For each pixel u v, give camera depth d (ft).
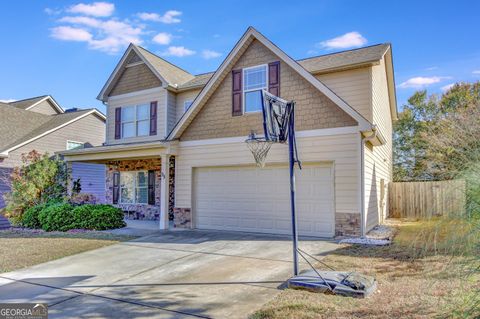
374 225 39.65
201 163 39.91
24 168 47.19
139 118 54.29
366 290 16.34
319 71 41.42
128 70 56.18
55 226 41.06
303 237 32.73
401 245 27.43
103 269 23.30
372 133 31.83
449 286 16.63
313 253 25.70
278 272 21.29
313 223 33.45
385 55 49.29
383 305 14.98
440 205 16.55
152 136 52.44
